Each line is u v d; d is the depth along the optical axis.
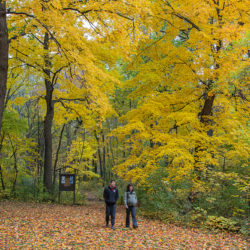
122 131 10.10
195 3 9.33
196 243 6.41
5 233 5.96
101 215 10.28
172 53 10.88
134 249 5.64
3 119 13.01
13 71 13.28
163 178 9.50
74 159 21.20
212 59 10.03
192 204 9.27
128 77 20.50
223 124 10.20
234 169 9.91
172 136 10.09
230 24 9.08
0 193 13.41
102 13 7.62
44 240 5.72
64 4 7.51
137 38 7.96
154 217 9.65
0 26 6.79
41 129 22.41
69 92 14.29
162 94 11.59
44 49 11.66
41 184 14.30
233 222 7.65
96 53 11.57
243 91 10.05
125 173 10.62
